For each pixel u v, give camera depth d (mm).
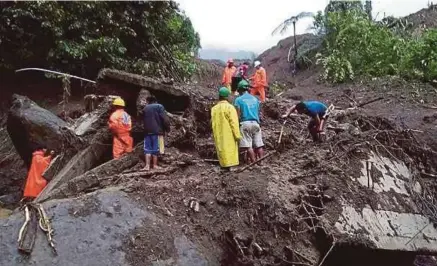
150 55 18516
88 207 7133
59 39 15828
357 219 8359
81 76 16891
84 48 15953
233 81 16844
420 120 14492
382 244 8195
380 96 17312
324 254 8055
